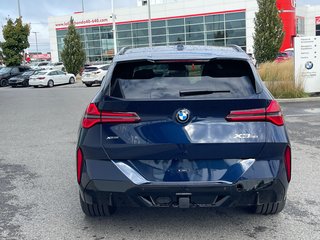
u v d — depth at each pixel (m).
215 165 3.71
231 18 48.62
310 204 4.97
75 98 20.33
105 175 3.73
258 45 32.66
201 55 4.08
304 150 7.64
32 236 4.23
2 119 13.02
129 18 54.75
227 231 4.25
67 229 4.38
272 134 3.74
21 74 37.22
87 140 3.79
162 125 3.68
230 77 3.95
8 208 5.04
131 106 3.70
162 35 53.12
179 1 51.34
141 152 3.70
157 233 4.23
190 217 4.62
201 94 3.78
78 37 43.66
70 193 5.56
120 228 4.37
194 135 3.66
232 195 3.70
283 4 48.03
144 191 3.69
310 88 15.91
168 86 3.86
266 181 3.71
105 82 3.95
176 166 3.71
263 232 4.21
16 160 7.46
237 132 3.68
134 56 4.14
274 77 17.00
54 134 9.97
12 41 43.56
